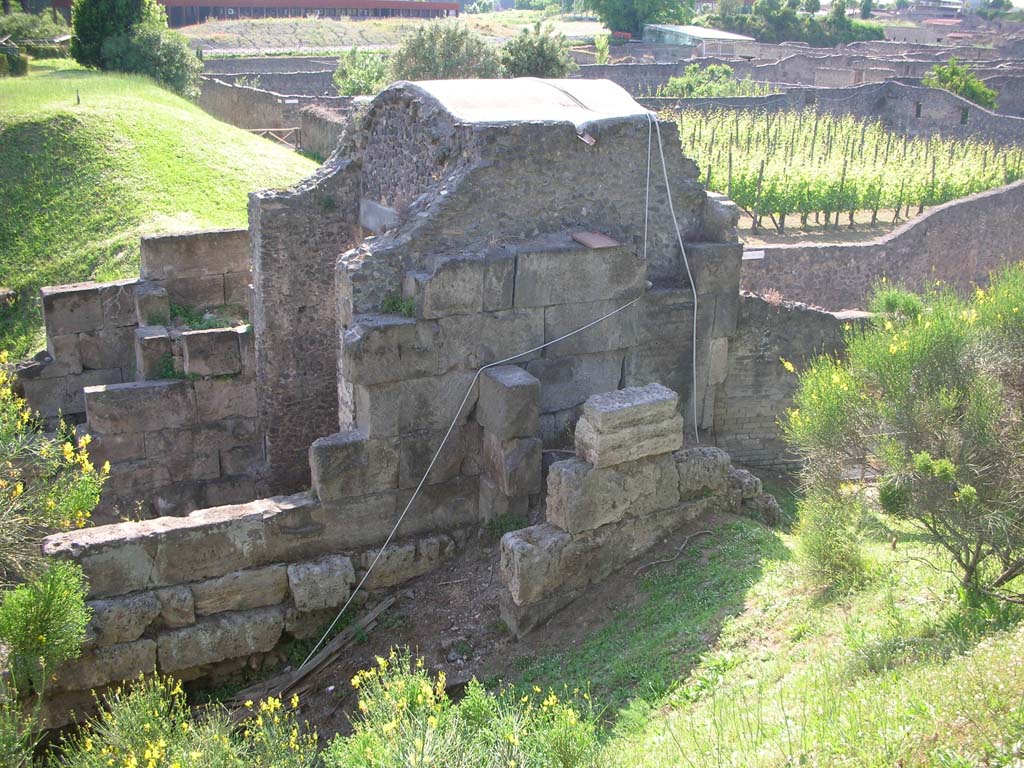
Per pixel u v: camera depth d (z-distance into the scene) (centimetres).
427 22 3622
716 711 682
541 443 1052
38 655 752
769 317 1238
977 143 4216
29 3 5956
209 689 992
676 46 7088
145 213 2155
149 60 3600
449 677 910
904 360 760
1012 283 841
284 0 7075
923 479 702
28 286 2016
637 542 977
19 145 2361
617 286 1113
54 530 969
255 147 2666
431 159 1120
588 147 1100
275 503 1012
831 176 3186
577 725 632
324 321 1339
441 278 1012
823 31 8262
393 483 1050
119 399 1369
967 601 711
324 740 907
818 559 826
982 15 11756
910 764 508
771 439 1293
